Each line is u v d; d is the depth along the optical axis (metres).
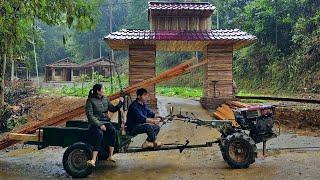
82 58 84.62
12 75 25.69
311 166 7.54
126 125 7.79
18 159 8.79
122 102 7.69
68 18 9.12
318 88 26.38
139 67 16.34
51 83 55.91
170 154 8.90
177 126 12.52
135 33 16.08
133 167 7.79
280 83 31.38
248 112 7.93
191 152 9.05
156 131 7.76
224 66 16.48
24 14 9.83
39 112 17.30
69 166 7.11
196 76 44.22
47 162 8.45
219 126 7.87
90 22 9.32
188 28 17.02
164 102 20.34
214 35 16.09
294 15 34.06
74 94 29.89
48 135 7.52
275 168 7.44
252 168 7.48
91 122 7.12
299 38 30.77
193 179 6.80
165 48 19.00
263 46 36.09
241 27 40.41
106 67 60.16
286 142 10.05
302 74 29.06
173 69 7.98
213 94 16.48
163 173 7.26
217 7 49.16
